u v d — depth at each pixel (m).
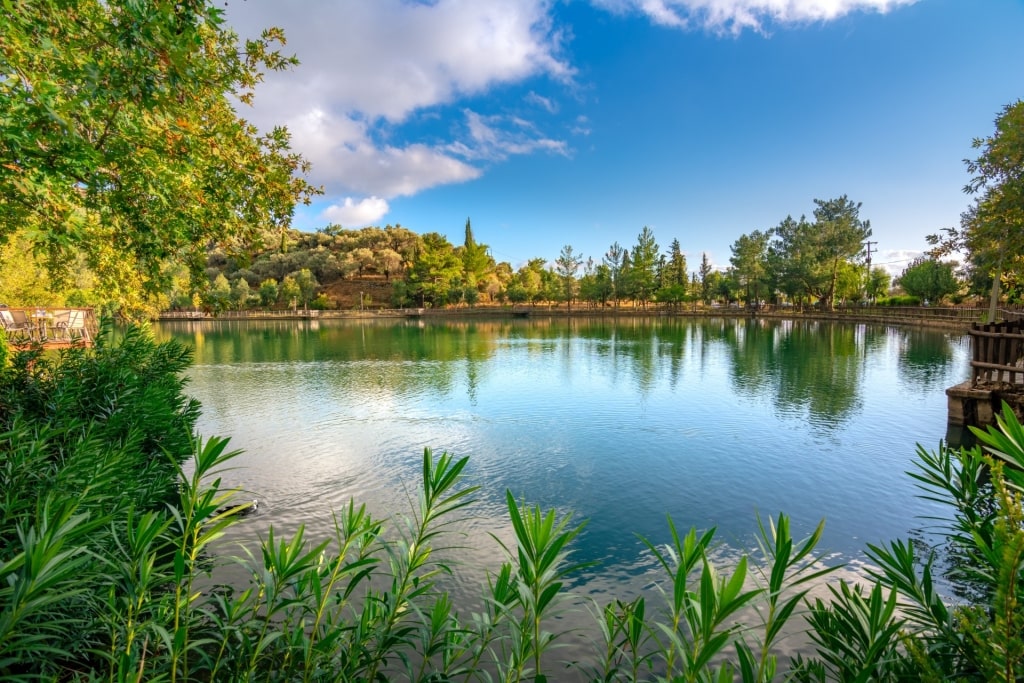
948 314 38.97
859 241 57.25
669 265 82.12
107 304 7.20
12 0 2.82
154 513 1.93
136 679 1.70
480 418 13.38
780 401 15.02
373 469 9.34
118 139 3.51
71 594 1.48
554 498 7.89
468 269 87.88
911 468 9.11
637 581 5.46
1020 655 1.29
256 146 4.75
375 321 69.88
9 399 5.22
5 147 3.02
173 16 3.12
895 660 1.76
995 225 11.67
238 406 15.02
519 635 2.07
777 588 1.35
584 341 36.22
